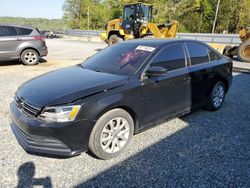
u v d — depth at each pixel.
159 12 47.06
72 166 3.02
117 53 4.15
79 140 2.90
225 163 3.15
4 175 2.81
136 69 3.55
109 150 3.18
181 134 3.95
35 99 2.99
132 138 3.76
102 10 67.94
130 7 14.84
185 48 4.29
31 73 8.38
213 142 3.70
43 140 2.86
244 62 12.04
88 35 36.59
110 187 2.67
